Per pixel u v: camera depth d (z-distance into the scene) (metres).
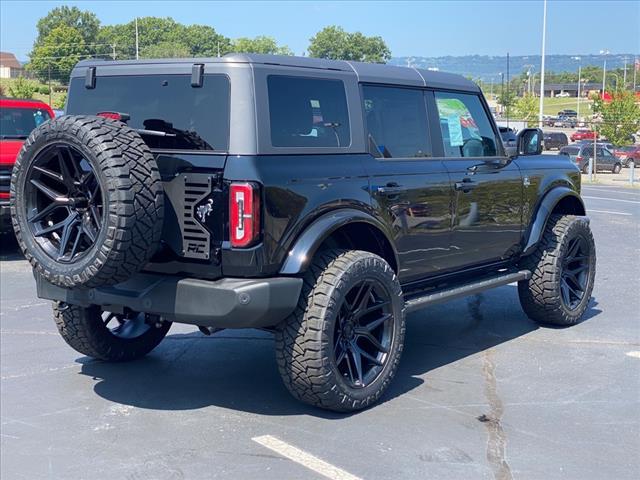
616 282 9.82
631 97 45.12
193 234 4.75
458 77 6.62
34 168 4.86
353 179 5.25
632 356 6.56
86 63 5.62
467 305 8.47
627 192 27.39
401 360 6.45
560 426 5.03
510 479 4.27
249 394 5.61
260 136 4.74
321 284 4.91
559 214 7.57
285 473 4.34
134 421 5.12
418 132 6.01
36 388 5.75
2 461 4.53
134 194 4.48
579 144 44.00
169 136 4.99
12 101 12.56
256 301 4.64
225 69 4.81
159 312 4.84
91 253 4.58
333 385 4.98
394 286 5.36
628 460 4.53
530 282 7.23
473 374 6.07
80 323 5.94
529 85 91.06
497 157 6.75
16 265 10.98
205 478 4.29
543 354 6.62
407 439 4.80
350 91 5.44
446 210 6.05
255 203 4.62
